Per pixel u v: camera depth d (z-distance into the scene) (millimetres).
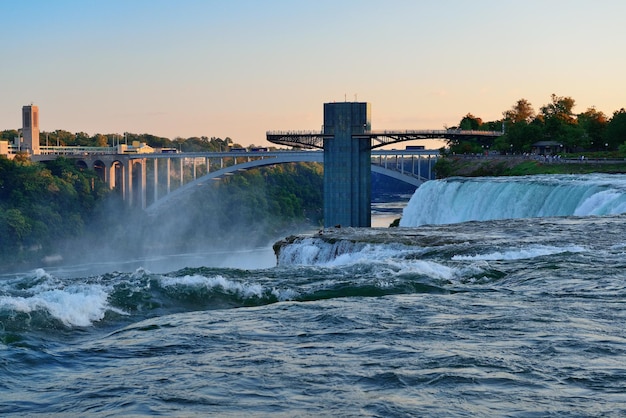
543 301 24375
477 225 57031
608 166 106875
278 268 33250
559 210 70312
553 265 32562
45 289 27094
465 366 16281
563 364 16391
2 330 20609
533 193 75188
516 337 19078
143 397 14516
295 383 15312
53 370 17000
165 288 27312
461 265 32750
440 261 34625
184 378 15828
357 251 49125
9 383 15805
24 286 28031
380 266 32594
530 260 34531
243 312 23594
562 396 14180
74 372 16812
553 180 79750
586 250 38969
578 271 30859
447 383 15062
